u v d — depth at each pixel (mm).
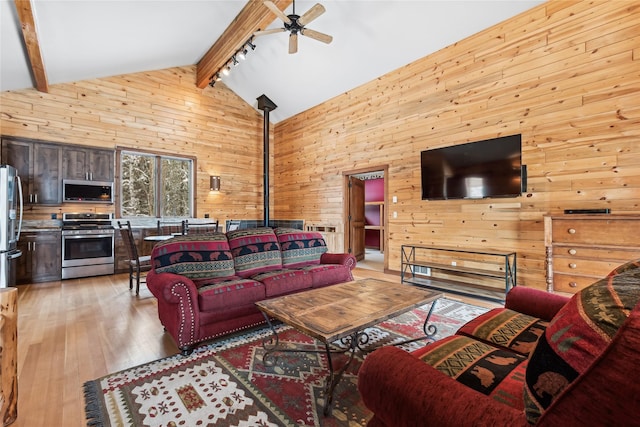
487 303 3486
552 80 3457
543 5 3514
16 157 4594
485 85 3990
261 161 7691
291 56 5551
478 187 3922
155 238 4320
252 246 3250
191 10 4293
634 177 2969
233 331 2514
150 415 1592
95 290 4137
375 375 951
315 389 1818
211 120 6859
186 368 2070
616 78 3066
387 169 5195
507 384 1057
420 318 2977
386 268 5227
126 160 5844
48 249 4641
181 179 6562
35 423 1543
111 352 2320
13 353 1562
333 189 6262
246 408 1644
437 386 838
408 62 4824
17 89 4699
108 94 5531
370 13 4234
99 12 3590
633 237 2668
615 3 3066
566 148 3365
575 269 2975
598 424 579
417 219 4770
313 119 6695
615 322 639
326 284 3211
